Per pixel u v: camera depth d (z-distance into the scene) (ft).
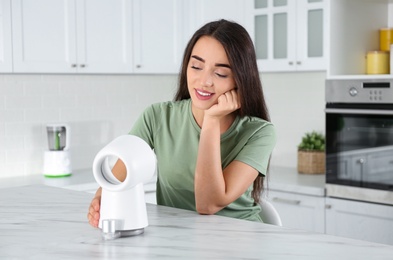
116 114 14.65
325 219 11.78
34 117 13.21
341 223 11.55
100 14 12.89
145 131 7.00
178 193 6.79
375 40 12.53
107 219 5.18
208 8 14.23
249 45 6.08
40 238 5.21
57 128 12.92
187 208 6.75
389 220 10.88
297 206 12.16
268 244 4.92
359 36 12.17
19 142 13.03
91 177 12.87
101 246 4.91
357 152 11.30
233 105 5.97
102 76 14.33
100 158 5.09
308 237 5.16
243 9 13.62
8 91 12.79
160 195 7.04
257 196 6.77
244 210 6.67
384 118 10.85
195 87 6.07
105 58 13.03
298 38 12.73
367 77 11.07
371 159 11.10
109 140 14.57
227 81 6.00
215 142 5.96
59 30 12.29
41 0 11.98
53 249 4.86
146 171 5.14
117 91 14.64
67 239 5.16
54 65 12.25
